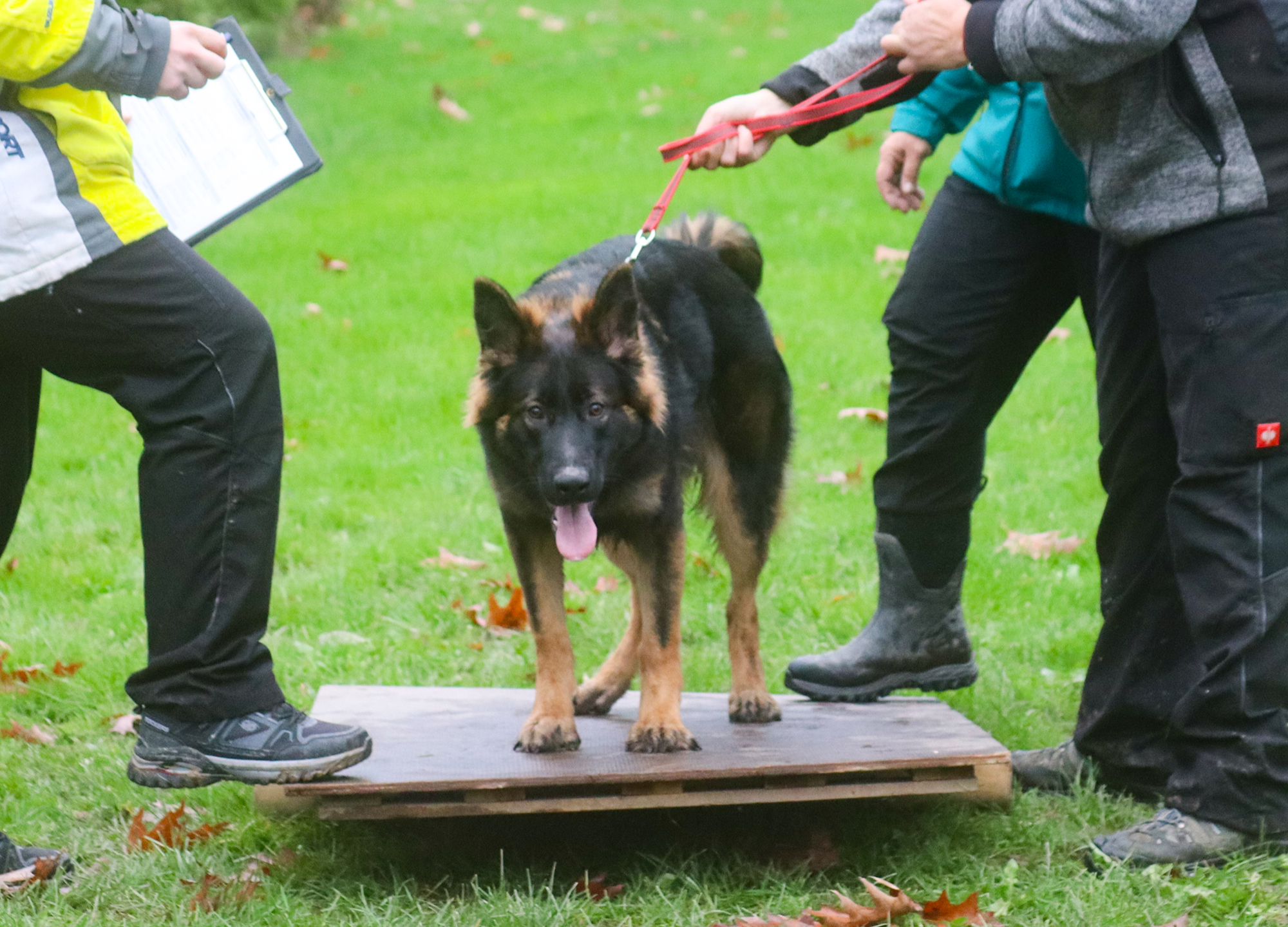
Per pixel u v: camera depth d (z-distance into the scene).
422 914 2.89
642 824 3.50
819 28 18.00
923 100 4.00
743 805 3.56
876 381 7.88
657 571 3.52
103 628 4.95
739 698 3.77
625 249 4.02
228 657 2.87
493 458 3.56
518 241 10.38
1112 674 3.56
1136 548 3.48
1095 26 2.78
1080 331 8.97
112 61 2.50
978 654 4.68
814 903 2.99
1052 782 3.67
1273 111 2.85
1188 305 2.98
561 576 3.57
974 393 3.79
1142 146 2.98
